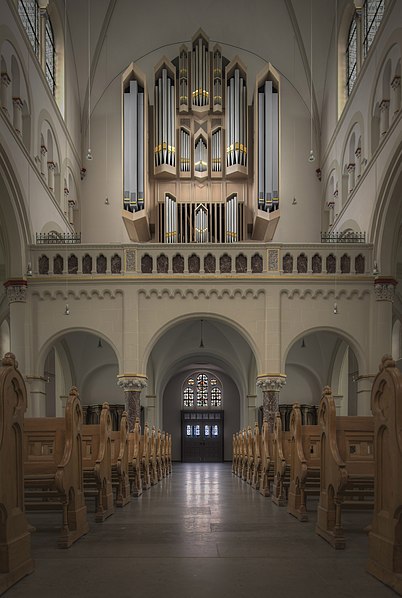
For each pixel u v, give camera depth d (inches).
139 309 800.3
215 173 1078.4
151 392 1195.9
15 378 243.4
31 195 794.8
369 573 243.4
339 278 801.6
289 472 483.2
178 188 1085.1
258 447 659.4
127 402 784.9
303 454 397.1
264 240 1077.1
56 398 1075.9
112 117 1151.6
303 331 799.1
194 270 808.9
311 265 808.9
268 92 1032.8
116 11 1077.8
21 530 244.7
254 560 267.1
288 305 804.0
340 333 798.5
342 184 974.4
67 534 297.0
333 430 314.5
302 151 1151.6
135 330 792.3
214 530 347.3
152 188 1082.7
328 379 1085.8
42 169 862.5
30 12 840.3
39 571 248.4
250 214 1075.3
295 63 1140.5
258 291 804.0
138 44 1148.5
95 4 1037.2
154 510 444.8
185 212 1072.2
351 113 919.0
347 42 1007.0
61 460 307.3
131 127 1020.5
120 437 491.2
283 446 494.3
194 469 1172.5
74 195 1079.6
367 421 329.7
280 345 794.8
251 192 1079.0
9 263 778.8
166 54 1174.3
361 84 863.7
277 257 807.1
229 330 1159.6
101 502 391.9
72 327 792.3
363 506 353.4
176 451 1541.6
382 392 243.8
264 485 568.1
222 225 1080.2
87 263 805.9
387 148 733.9
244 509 450.0
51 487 325.4
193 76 1099.9
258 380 794.8
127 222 1027.3
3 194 725.9
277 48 1141.1
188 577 238.2
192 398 1561.3
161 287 801.6
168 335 1151.6
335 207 1035.9
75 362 1090.1
